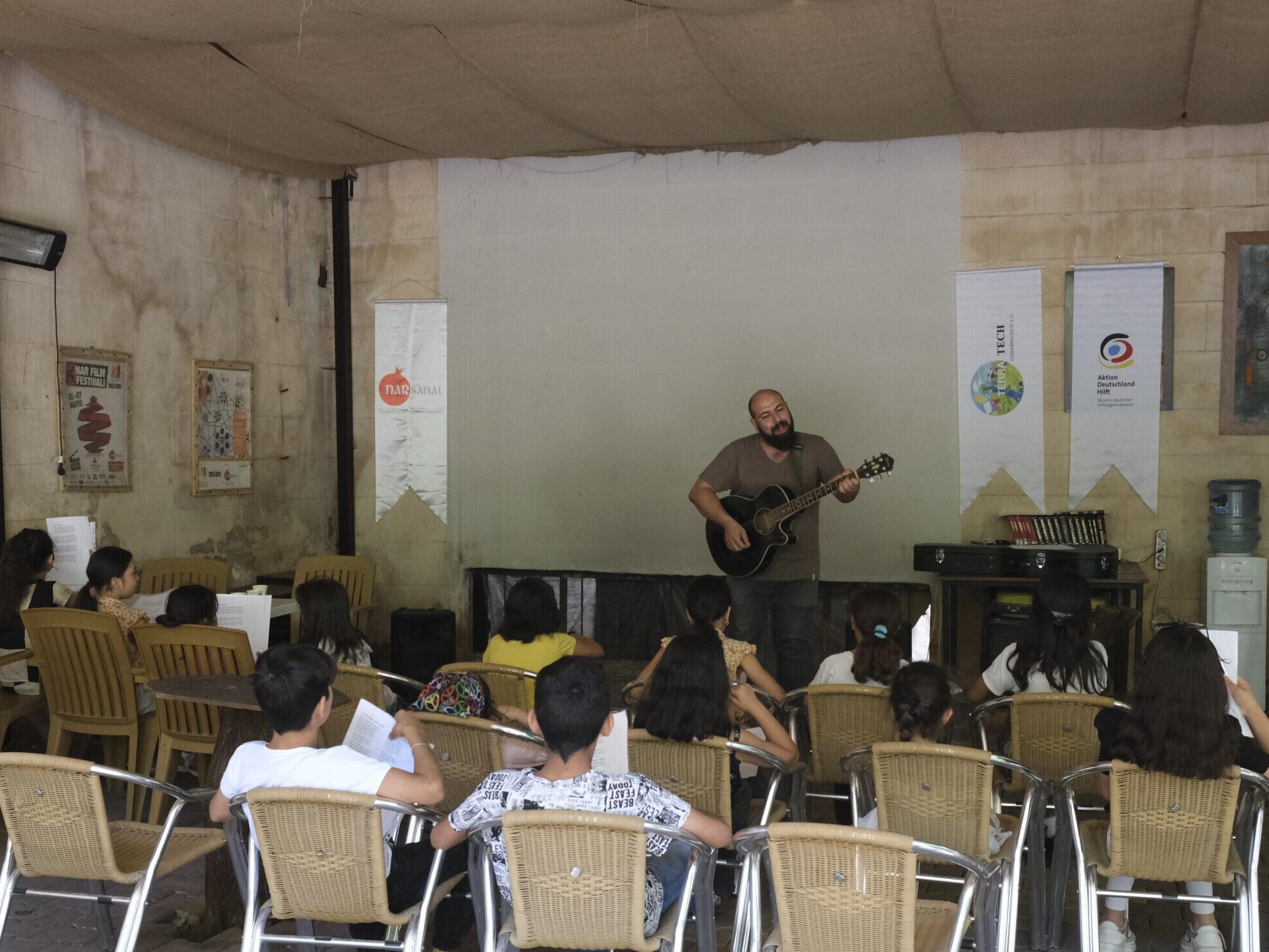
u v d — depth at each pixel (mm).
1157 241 6375
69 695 4234
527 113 6129
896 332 6789
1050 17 4555
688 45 4965
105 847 2635
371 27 4715
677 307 7168
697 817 2361
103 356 5914
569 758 2363
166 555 6422
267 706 2543
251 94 5727
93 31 4734
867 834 2109
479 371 7586
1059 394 6555
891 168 6754
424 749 2631
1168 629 2689
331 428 7926
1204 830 2648
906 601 6824
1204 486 6367
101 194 5926
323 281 7801
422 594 7762
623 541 7352
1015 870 2744
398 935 2676
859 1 4410
